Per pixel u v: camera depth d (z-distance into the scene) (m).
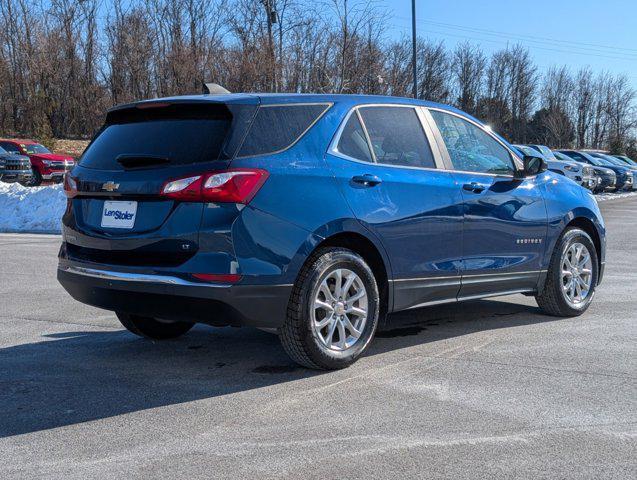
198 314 4.21
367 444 3.41
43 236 14.50
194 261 4.13
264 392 4.22
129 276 4.31
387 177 4.88
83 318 6.34
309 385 4.34
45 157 27.42
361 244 4.81
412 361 4.87
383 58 26.08
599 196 29.17
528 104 85.19
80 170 4.72
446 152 5.41
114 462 3.22
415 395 4.14
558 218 6.14
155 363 4.88
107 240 4.44
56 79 44.31
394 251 4.88
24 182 26.33
